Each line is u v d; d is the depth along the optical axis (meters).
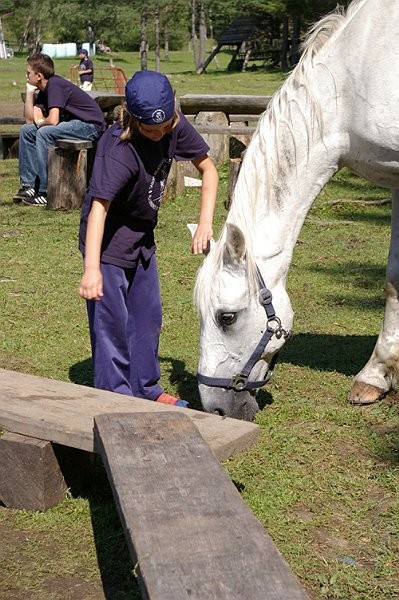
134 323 3.46
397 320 3.68
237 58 39.22
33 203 8.56
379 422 3.52
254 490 2.89
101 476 3.01
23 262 6.29
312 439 3.33
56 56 49.34
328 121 3.26
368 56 3.15
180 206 8.29
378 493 2.90
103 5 38.00
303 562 2.45
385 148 3.21
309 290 5.58
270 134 3.22
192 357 4.32
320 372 4.10
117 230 3.25
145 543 1.85
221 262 3.05
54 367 4.20
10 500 2.81
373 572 2.41
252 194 3.18
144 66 37.03
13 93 22.94
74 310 5.15
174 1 37.22
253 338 3.13
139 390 3.52
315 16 25.38
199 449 2.38
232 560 1.76
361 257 6.43
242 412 3.22
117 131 3.08
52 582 2.38
